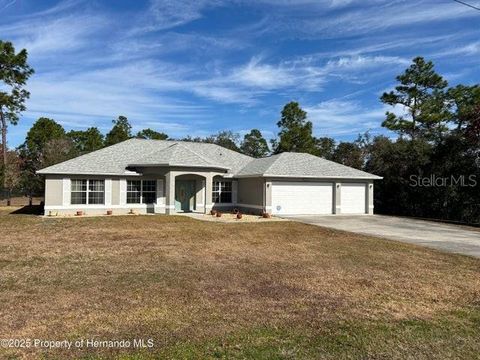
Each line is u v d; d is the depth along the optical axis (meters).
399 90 39.91
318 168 27.83
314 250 13.02
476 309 7.02
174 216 23.31
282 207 26.20
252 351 5.02
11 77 35.75
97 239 14.65
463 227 21.00
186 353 4.93
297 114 45.38
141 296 7.43
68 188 23.91
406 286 8.57
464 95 37.75
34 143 46.91
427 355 5.03
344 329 5.90
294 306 7.00
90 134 53.75
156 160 25.55
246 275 9.30
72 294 7.48
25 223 19.47
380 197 31.84
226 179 29.39
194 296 7.49
